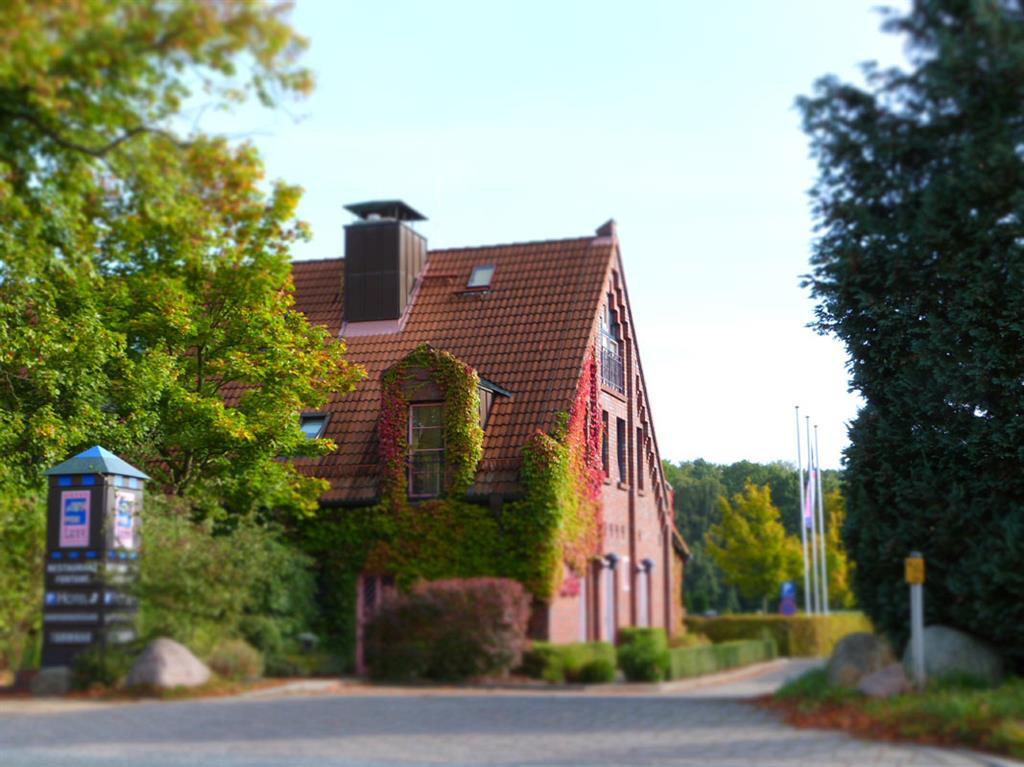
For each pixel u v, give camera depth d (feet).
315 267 109.19
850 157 55.31
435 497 83.61
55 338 80.23
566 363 89.56
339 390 87.45
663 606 111.14
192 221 57.06
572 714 49.37
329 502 84.84
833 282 63.10
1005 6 49.52
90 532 62.85
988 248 57.98
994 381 61.72
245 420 83.51
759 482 216.95
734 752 39.55
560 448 82.43
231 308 84.79
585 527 87.25
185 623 62.08
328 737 44.21
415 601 70.79
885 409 65.67
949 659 51.60
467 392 83.61
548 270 99.86
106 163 54.80
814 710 48.11
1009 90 50.98
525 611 72.69
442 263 104.42
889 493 60.75
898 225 56.80
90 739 44.37
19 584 66.23
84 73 48.42
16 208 53.47
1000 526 55.11
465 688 68.44
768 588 166.30
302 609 78.28
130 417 83.61
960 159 53.06
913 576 49.73
